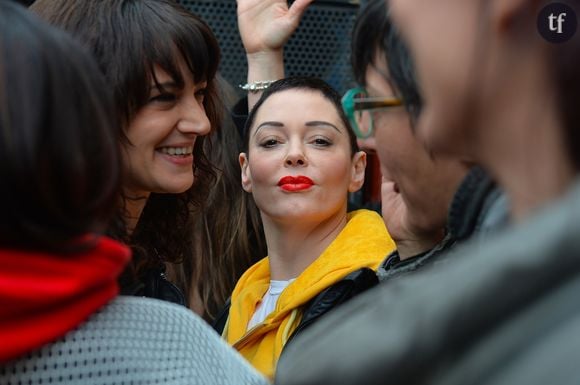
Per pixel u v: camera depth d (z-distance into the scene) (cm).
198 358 142
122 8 203
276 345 224
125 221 196
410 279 85
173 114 206
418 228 141
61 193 118
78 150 119
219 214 287
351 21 364
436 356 73
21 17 123
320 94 243
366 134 130
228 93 310
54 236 118
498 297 71
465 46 82
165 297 228
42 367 126
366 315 82
